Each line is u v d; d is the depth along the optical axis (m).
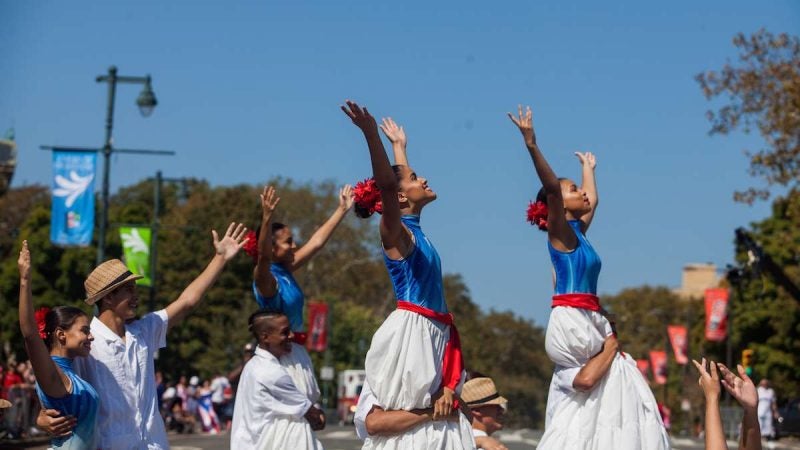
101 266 15.23
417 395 14.59
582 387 16.16
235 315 110.62
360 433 15.19
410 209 15.21
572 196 17.08
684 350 124.06
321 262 147.38
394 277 14.84
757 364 107.00
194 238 119.06
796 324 104.00
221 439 50.00
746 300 107.81
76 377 14.49
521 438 55.75
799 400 68.06
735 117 59.94
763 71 59.50
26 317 13.88
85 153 54.81
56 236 54.69
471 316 199.25
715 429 12.57
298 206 142.25
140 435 15.01
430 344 14.70
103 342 14.99
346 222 148.62
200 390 65.50
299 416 18.77
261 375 18.69
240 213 121.81
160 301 116.06
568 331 16.27
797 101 58.12
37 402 47.09
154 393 15.38
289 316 19.61
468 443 14.90
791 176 59.34
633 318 186.62
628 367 16.45
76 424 14.38
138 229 66.12
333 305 136.88
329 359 128.62
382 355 14.70
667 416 90.56
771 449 57.53
